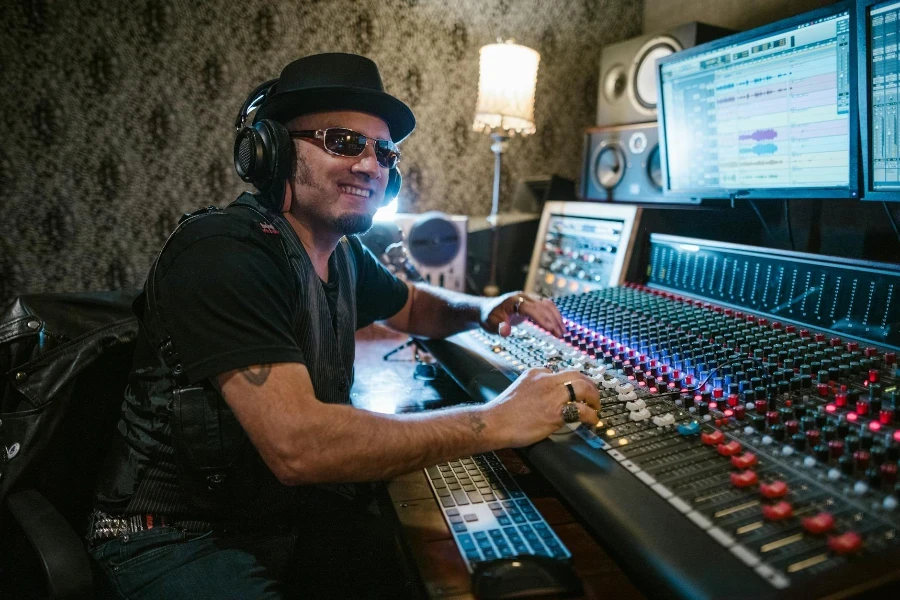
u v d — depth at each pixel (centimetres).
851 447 75
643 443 85
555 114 232
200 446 95
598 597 71
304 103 107
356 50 206
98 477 110
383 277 144
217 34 193
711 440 82
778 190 131
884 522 64
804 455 77
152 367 102
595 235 174
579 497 76
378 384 151
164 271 93
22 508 98
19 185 183
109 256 195
